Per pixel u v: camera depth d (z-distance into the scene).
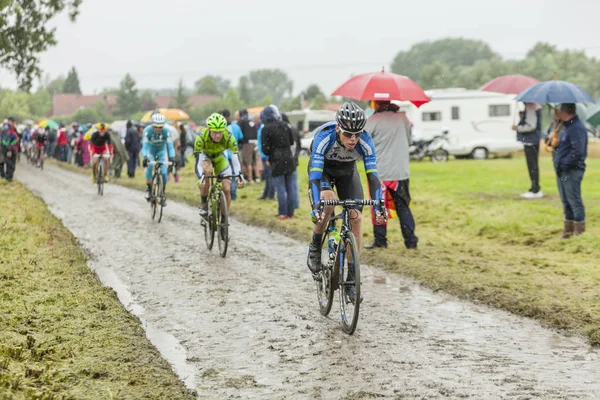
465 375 8.88
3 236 17.38
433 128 56.66
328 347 10.02
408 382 8.62
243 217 23.69
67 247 17.03
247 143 35.16
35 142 56.56
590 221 21.08
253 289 13.55
